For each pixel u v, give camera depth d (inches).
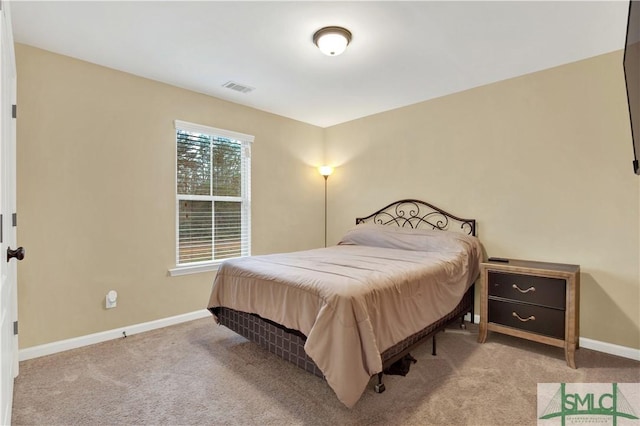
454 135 138.1
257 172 159.8
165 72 117.9
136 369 91.1
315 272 85.6
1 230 51.1
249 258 111.2
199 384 83.2
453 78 123.0
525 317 102.1
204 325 127.9
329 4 79.2
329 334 68.1
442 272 99.3
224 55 105.1
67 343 104.0
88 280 108.8
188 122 133.3
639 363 94.9
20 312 96.3
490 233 128.3
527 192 119.1
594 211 105.3
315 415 70.6
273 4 79.3
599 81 104.2
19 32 91.3
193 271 135.0
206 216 141.8
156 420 69.2
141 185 121.0
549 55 104.8
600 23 86.7
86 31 91.0
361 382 66.0
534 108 117.3
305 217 181.8
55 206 102.5
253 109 157.3
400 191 157.0
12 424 67.6
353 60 108.5
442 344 108.8
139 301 120.3
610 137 102.4
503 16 83.9
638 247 98.2
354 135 176.9
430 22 86.7
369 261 102.6
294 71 117.0
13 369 80.0
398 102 149.9
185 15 83.7
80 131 107.3
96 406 73.9
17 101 95.7
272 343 87.5
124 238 116.8
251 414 71.0
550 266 104.7
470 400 76.1
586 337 106.3
